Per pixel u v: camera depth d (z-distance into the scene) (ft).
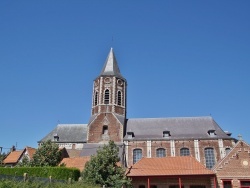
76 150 153.69
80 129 164.25
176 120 159.94
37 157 126.72
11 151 170.91
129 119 164.04
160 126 157.38
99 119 155.02
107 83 162.91
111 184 89.20
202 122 156.04
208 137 144.05
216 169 106.83
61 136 160.76
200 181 106.42
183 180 107.34
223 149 139.95
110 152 97.40
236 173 105.50
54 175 93.86
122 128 151.84
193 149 142.72
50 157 127.44
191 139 144.97
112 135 150.61
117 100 160.56
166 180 108.27
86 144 149.59
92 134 152.15
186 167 109.50
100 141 149.69
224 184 105.09
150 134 152.56
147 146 146.00
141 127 157.99
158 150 145.28
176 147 144.46
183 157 117.08
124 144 147.13
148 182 105.29
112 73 165.48
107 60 174.91
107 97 160.04
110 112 155.84
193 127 153.89
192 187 106.42
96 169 91.56
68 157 144.97
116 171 93.66
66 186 57.57
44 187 50.93
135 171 109.81
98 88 163.12
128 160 143.43
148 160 117.80
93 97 164.55
